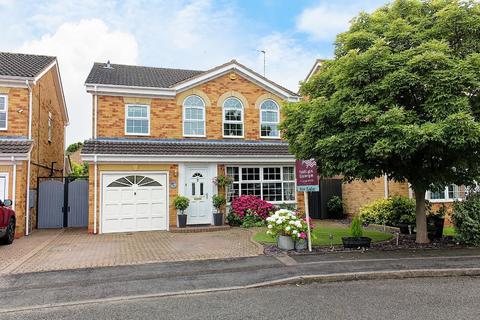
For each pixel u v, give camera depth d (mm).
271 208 16828
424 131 8406
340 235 13320
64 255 10430
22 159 14180
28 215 14922
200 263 9219
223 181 16656
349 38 10695
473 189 12758
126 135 16766
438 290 7098
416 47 9609
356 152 9969
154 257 10016
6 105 15203
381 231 14805
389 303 6328
